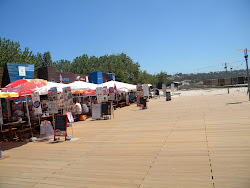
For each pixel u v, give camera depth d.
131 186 3.42
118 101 21.08
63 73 25.28
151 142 6.09
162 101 22.77
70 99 7.78
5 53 25.70
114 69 52.91
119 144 6.24
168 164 4.21
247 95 20.30
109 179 3.78
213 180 3.33
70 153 5.75
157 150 5.24
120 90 18.73
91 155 5.39
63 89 7.95
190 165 4.04
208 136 6.11
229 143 5.21
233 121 7.98
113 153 5.37
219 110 11.51
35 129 9.84
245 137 5.61
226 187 3.07
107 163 4.65
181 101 20.55
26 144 7.48
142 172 3.94
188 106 15.31
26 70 17.80
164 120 9.98
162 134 7.01
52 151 6.16
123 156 5.03
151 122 9.79
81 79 29.72
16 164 5.23
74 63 60.97
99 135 7.86
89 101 16.38
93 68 57.19
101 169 4.32
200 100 19.64
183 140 5.95
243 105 12.59
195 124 8.19
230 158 4.19
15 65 16.97
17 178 4.29
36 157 5.70
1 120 8.49
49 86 9.17
